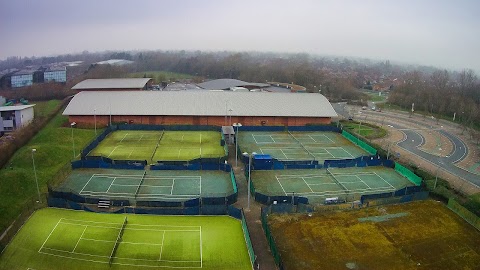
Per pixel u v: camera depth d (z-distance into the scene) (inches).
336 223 1662.2
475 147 3031.5
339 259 1403.8
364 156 2527.1
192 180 2108.8
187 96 3663.9
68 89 5570.9
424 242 1531.7
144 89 5152.6
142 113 3341.5
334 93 5935.0
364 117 4247.0
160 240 1487.5
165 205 1750.7
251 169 2279.8
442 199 1911.9
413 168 2340.1
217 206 1685.5
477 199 1939.0
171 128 3211.1
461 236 1582.2
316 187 2064.5
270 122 3457.2
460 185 2155.5
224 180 2118.6
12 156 2443.4
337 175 2240.4
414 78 7849.4
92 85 5032.0
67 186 1978.3
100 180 2070.6
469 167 2501.2
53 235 1494.8
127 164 2237.9
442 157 2721.5
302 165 2315.5
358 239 1540.4
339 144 2952.8
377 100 5959.6
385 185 2112.5
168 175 2170.3
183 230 1563.7
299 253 1432.1
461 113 4131.4
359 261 1396.4
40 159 2347.4
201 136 3061.0
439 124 3949.3
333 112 3526.1
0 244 1382.9
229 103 3550.7
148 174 2174.0
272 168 2298.2
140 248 1430.9
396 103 5226.4
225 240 1503.4
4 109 3319.4
